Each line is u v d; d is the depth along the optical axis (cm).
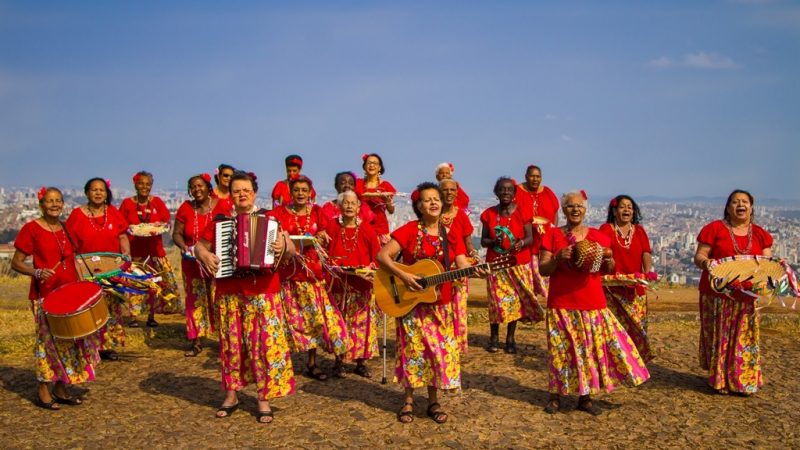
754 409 677
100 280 722
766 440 601
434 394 656
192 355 875
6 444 591
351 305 795
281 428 628
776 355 868
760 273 690
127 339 940
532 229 899
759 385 715
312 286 771
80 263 720
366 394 729
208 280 870
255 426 633
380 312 895
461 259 656
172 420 648
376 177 1063
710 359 740
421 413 666
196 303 870
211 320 873
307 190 786
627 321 788
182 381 770
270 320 639
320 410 676
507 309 882
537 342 954
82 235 782
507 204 906
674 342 943
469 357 873
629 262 784
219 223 633
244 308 639
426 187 648
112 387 747
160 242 989
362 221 820
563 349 658
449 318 647
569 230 665
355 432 618
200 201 896
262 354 638
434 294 629
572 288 653
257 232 626
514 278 885
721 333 715
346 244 802
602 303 658
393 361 859
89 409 679
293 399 710
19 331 980
